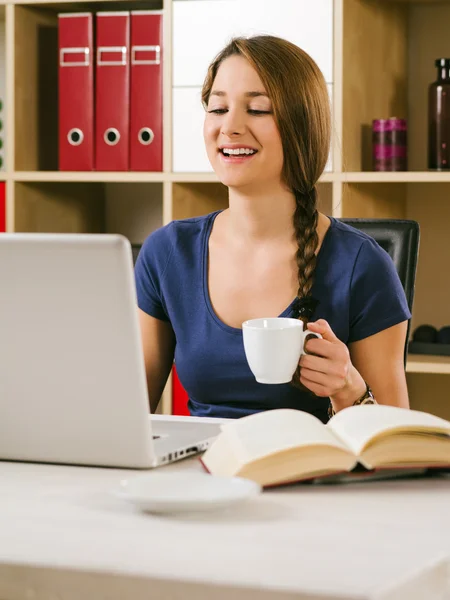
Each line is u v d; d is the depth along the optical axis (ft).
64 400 4.05
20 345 4.01
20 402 4.12
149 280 6.37
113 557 2.92
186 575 2.75
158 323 6.41
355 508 3.51
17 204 10.42
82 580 2.83
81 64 9.97
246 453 3.76
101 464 4.14
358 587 2.64
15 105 10.30
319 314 5.89
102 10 10.33
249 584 2.67
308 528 3.23
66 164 10.11
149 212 11.45
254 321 4.72
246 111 5.81
